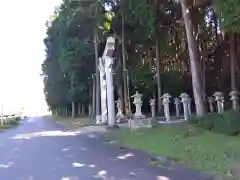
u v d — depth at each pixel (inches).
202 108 974.4
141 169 420.2
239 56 1451.8
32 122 2367.1
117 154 568.4
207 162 441.7
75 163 488.1
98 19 1529.3
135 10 1336.1
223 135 676.1
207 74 1673.2
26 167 470.9
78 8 1549.0
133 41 1637.6
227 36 1434.5
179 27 1448.1
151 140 711.1
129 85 1771.7
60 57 1972.2
